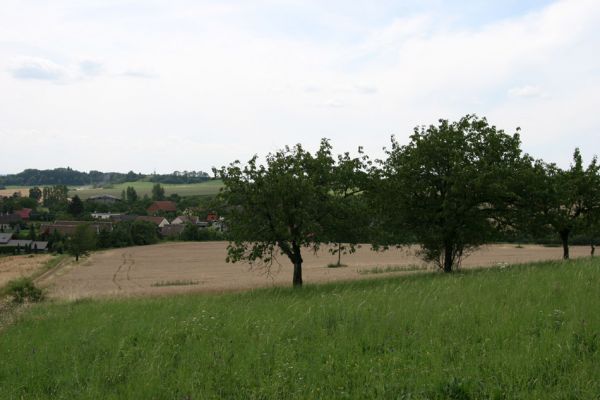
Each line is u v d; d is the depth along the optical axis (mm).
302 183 26078
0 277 65750
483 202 29438
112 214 162125
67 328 12820
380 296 12961
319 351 8070
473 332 8320
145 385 7035
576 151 33844
